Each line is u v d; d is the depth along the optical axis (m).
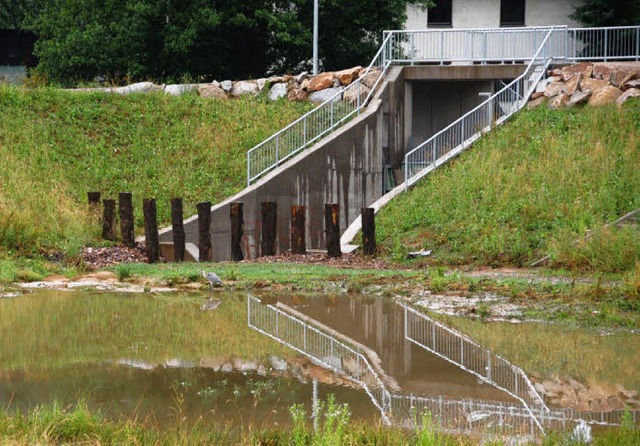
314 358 24.41
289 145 53.94
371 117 54.62
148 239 43.53
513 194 45.75
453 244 42.78
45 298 34.03
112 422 16.83
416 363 23.75
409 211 47.75
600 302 30.81
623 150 47.91
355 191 54.09
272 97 62.09
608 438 16.05
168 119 58.56
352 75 61.25
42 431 15.77
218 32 69.31
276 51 73.88
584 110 52.91
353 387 21.33
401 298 33.69
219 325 28.92
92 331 27.84
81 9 72.19
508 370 22.95
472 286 34.25
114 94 60.28
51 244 43.47
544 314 29.66
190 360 24.00
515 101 55.69
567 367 23.06
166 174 54.03
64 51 69.62
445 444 15.57
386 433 16.31
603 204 42.97
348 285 35.91
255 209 50.62
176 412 18.97
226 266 41.41
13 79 76.19
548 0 76.56
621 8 73.00
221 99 61.41
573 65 55.66
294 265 41.62
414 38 64.44
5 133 54.81
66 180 52.19
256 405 19.56
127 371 22.66
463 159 51.41
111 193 52.12
